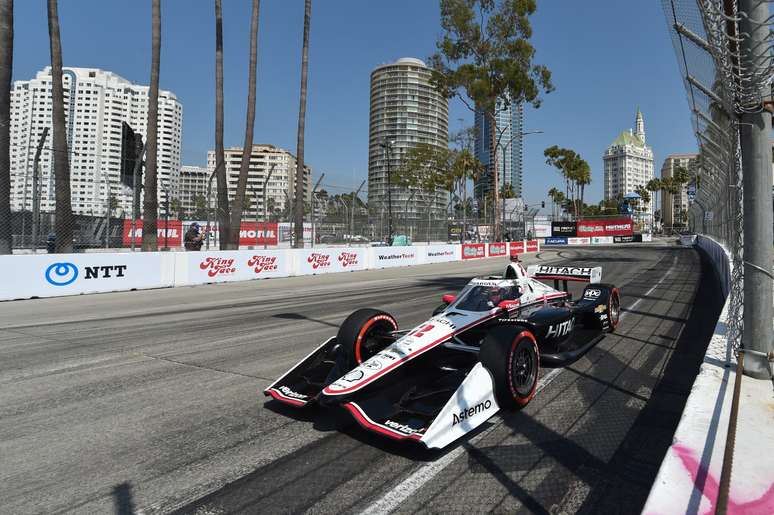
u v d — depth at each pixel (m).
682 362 5.48
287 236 32.47
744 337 4.04
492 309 4.98
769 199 3.99
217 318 8.75
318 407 4.23
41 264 11.70
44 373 5.26
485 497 2.77
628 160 167.00
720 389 3.65
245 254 16.66
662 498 2.30
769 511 2.21
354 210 25.12
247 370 5.36
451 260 28.69
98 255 12.77
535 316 5.11
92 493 2.85
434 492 2.83
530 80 36.34
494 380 3.88
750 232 4.05
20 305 10.50
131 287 13.46
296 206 22.80
